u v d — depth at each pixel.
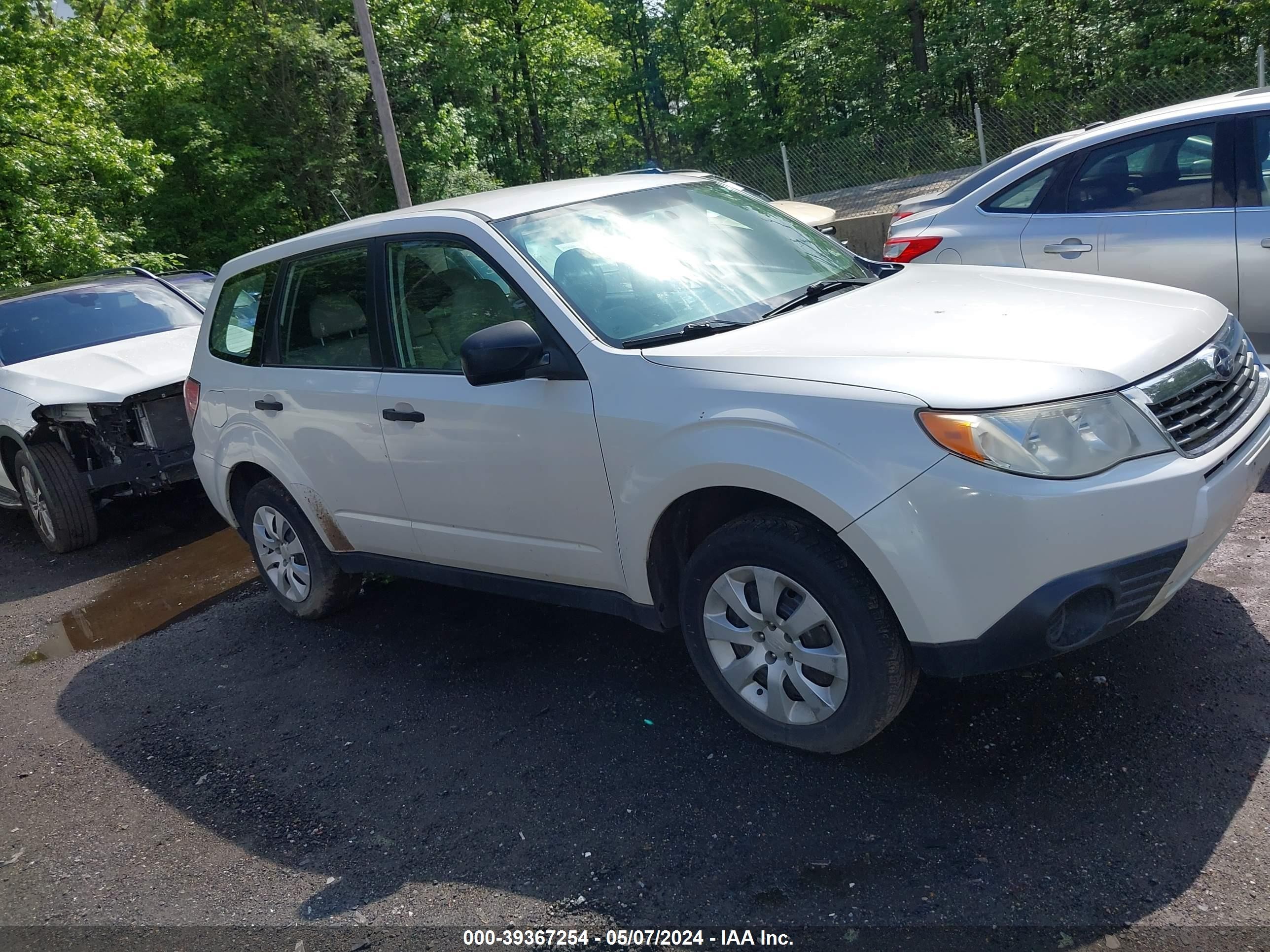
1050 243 5.83
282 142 22.92
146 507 7.79
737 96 36.41
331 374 4.28
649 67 44.94
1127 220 5.55
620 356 3.29
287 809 3.47
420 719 3.91
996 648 2.69
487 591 4.04
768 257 3.98
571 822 3.10
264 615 5.30
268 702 4.29
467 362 3.25
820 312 3.44
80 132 15.27
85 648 5.31
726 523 3.23
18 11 16.81
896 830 2.81
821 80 31.39
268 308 4.68
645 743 3.46
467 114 29.06
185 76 22.09
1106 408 2.69
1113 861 2.57
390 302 4.05
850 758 3.16
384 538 4.30
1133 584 2.70
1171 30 23.64
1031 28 25.34
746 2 37.16
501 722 3.78
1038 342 2.93
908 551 2.68
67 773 3.99
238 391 4.78
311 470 4.45
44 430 6.67
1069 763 2.97
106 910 3.09
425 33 28.97
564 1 35.41
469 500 3.80
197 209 22.44
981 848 2.69
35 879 3.32
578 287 3.54
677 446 3.08
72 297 7.77
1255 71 14.50
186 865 3.25
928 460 2.65
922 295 3.55
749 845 2.86
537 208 3.88
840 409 2.79
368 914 2.85
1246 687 3.18
